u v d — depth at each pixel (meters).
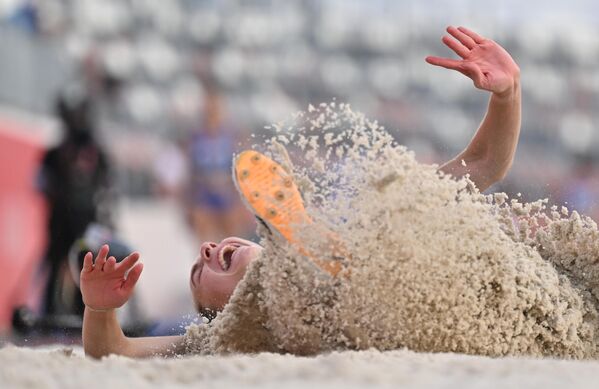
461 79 51.66
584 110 52.88
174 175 38.34
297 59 50.00
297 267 10.42
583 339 10.84
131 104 41.78
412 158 10.50
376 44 51.59
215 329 11.16
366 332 10.25
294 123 11.38
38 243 27.06
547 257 11.52
